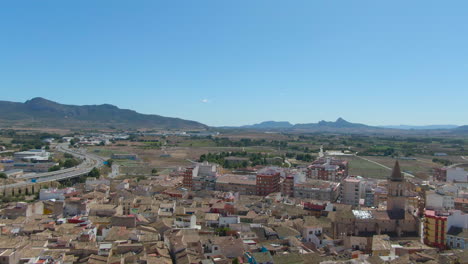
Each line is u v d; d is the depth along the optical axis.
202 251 170.75
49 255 150.25
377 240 184.75
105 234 191.50
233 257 170.75
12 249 150.50
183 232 190.75
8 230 190.25
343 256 172.62
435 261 157.62
